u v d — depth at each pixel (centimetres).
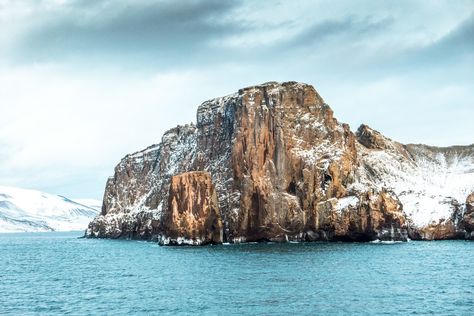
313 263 12756
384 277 10344
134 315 7381
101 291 9519
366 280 9962
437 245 18438
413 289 8944
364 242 19700
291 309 7488
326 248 17050
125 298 8675
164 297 8631
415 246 17850
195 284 9906
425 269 11525
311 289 9012
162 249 18888
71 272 12950
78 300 8638
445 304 7706
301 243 19562
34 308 8031
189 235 19788
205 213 19950
